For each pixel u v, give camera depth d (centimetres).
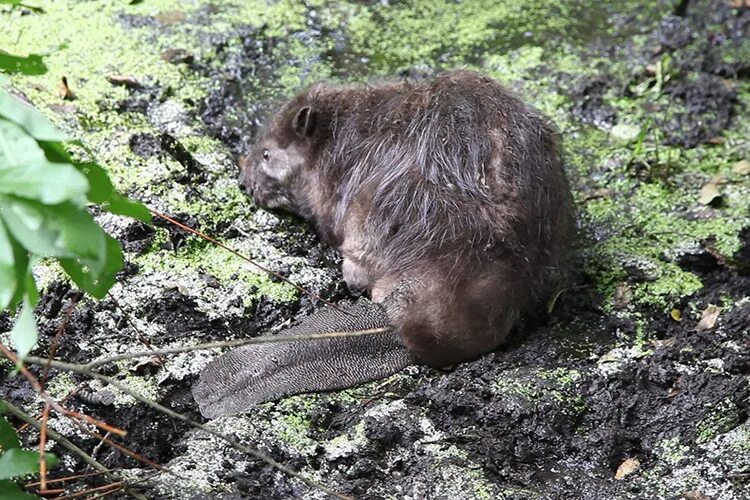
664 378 601
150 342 604
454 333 610
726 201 770
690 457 554
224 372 579
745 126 862
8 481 414
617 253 720
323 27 952
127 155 739
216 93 847
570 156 818
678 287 688
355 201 683
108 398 555
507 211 627
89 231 361
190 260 670
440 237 627
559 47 944
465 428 569
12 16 890
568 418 577
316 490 518
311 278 675
